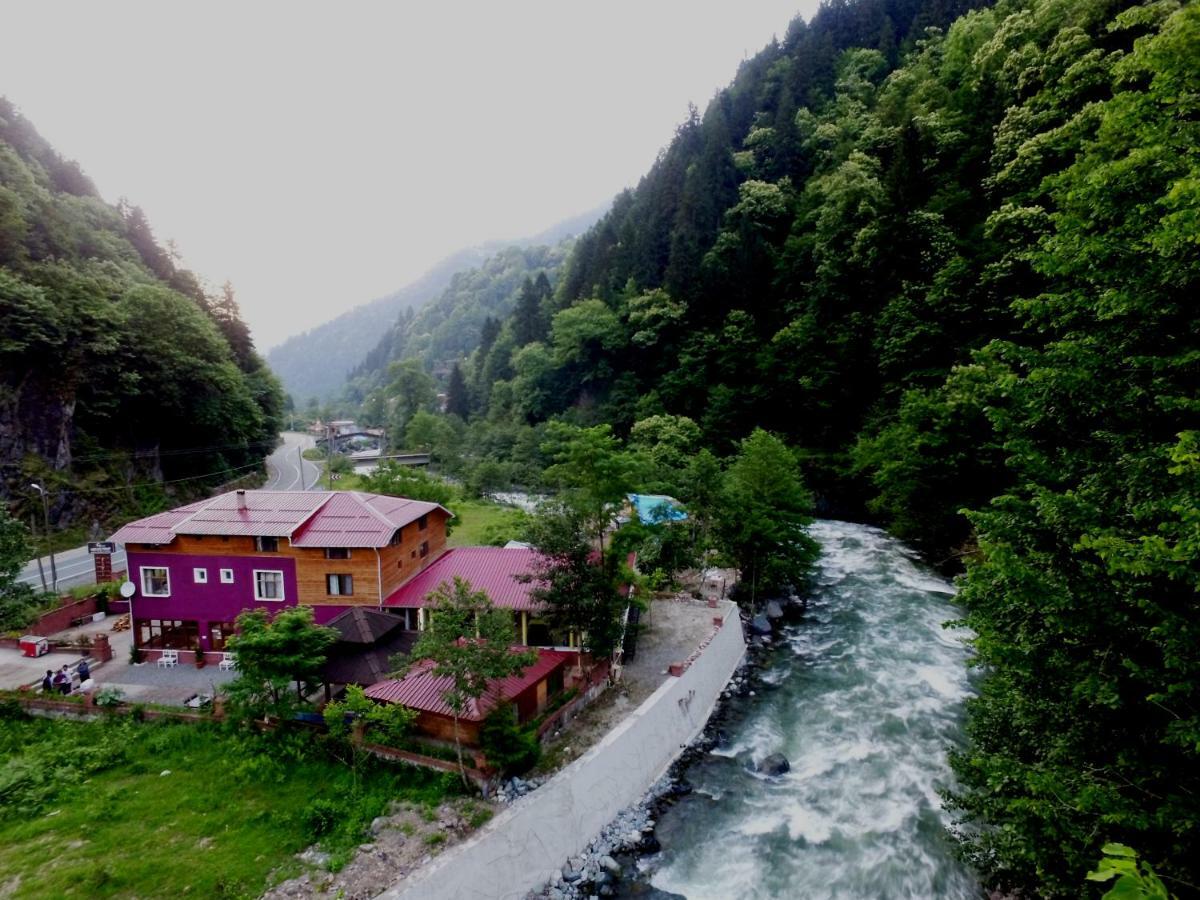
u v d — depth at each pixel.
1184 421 10.62
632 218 90.31
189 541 26.11
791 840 17.34
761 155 77.56
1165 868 8.35
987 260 41.16
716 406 61.47
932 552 39.44
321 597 25.58
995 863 12.39
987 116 48.03
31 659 25.94
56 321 44.78
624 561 26.00
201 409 60.38
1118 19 15.57
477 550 29.58
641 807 18.92
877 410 48.69
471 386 116.12
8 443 42.28
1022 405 13.14
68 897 13.64
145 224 81.50
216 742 19.50
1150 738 9.55
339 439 125.69
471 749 18.59
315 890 13.95
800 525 34.78
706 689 24.47
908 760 20.36
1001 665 13.59
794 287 64.19
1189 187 8.41
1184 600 9.10
